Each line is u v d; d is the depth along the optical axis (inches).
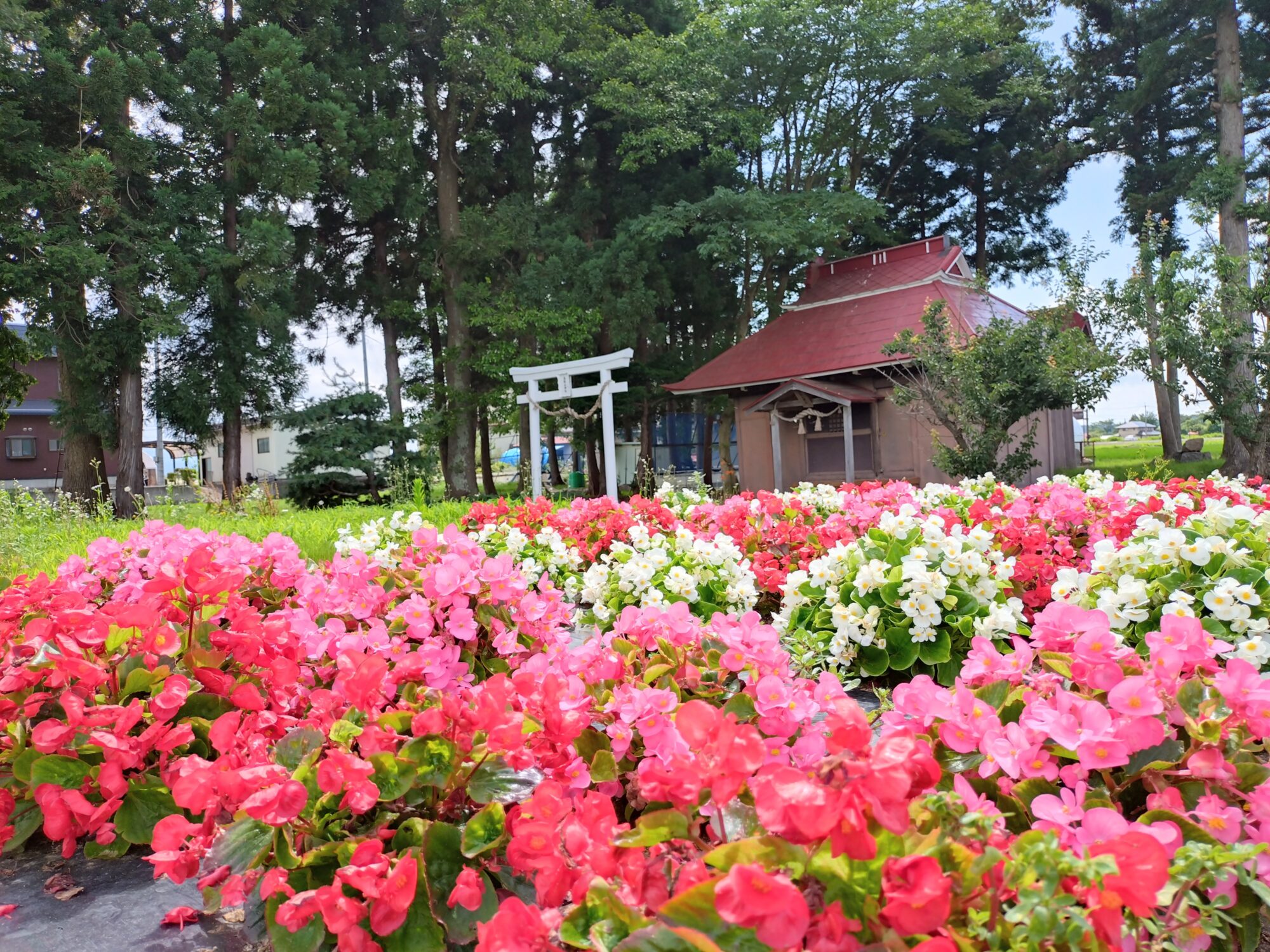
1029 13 981.8
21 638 101.5
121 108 646.5
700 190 871.7
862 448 645.3
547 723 69.2
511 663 105.7
